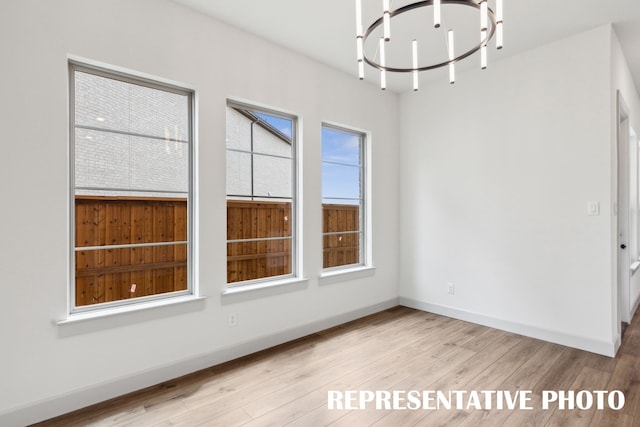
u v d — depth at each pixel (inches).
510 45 119.6
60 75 77.6
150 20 90.4
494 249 133.7
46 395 75.7
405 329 133.7
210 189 102.0
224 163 105.3
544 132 119.9
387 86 158.1
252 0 94.0
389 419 76.0
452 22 103.6
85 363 80.7
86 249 85.7
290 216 129.1
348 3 95.3
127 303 91.2
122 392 85.7
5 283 71.4
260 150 120.3
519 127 126.0
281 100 119.7
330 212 144.9
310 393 86.9
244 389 88.7
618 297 114.3
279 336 119.0
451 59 73.8
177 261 100.9
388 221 162.9
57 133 77.4
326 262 142.8
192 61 98.1
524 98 124.6
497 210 132.6
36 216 74.9
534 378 94.1
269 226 123.0
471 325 137.6
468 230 141.6
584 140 111.0
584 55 110.6
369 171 155.3
